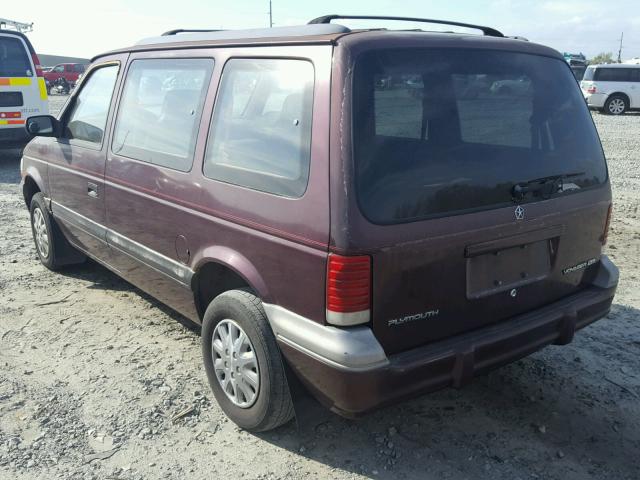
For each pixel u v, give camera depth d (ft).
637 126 63.36
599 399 12.10
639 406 11.89
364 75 8.81
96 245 15.79
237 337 10.73
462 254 9.40
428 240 8.99
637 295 17.22
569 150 10.96
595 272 11.95
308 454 10.44
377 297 8.72
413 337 9.24
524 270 10.39
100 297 17.04
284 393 10.02
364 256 8.51
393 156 8.87
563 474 9.98
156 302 16.71
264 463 10.21
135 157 13.32
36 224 19.16
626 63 82.58
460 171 9.39
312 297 9.04
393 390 8.87
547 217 10.40
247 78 10.59
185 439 10.82
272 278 9.73
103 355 13.70
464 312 9.70
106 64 15.39
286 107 9.64
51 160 17.31
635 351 13.99
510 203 9.93
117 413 11.51
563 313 10.73
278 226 9.46
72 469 10.02
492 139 9.88
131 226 13.70
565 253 11.00
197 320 12.59
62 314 15.88
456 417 11.51
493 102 9.98
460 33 10.28
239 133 10.54
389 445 10.65
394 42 9.20
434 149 9.23
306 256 9.01
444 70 9.54
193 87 11.91
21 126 36.83
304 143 9.20
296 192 9.20
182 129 11.98
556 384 12.61
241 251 10.32
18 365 13.24
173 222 12.04
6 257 20.42
